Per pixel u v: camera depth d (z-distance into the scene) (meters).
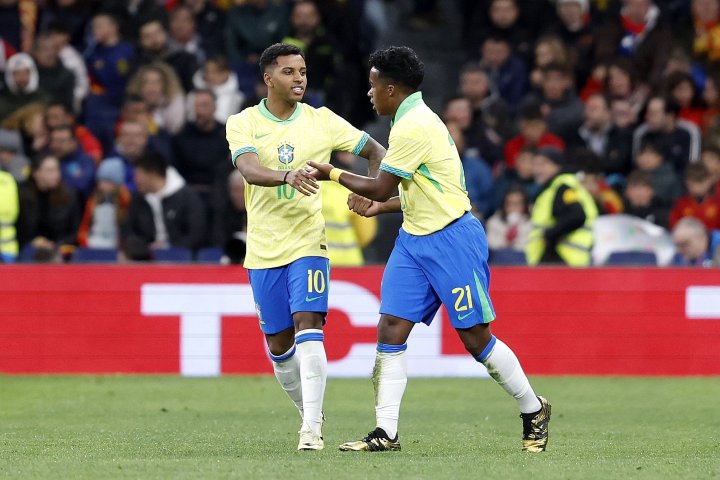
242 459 22.41
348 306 39.12
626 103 49.78
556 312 39.25
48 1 57.06
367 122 55.31
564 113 49.81
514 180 46.72
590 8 56.34
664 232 43.72
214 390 36.16
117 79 53.25
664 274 39.22
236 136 23.98
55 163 44.84
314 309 23.94
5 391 35.66
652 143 46.88
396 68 23.02
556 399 34.69
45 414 31.39
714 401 34.31
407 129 22.72
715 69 53.62
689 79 50.50
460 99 49.25
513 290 39.34
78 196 47.62
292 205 23.92
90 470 21.05
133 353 39.31
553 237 42.03
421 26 61.97
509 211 43.81
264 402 33.88
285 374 25.28
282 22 53.38
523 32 55.31
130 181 48.00
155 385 37.09
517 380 23.56
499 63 53.53
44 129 49.28
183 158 48.06
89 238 45.22
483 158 49.12
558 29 55.00
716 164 46.31
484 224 47.50
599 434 28.03
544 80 50.41
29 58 51.91
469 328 23.14
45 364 39.22
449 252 22.95
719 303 39.09
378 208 24.38
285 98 24.14
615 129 49.69
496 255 42.47
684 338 39.19
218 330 39.31
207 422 29.86
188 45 53.56
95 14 57.09
